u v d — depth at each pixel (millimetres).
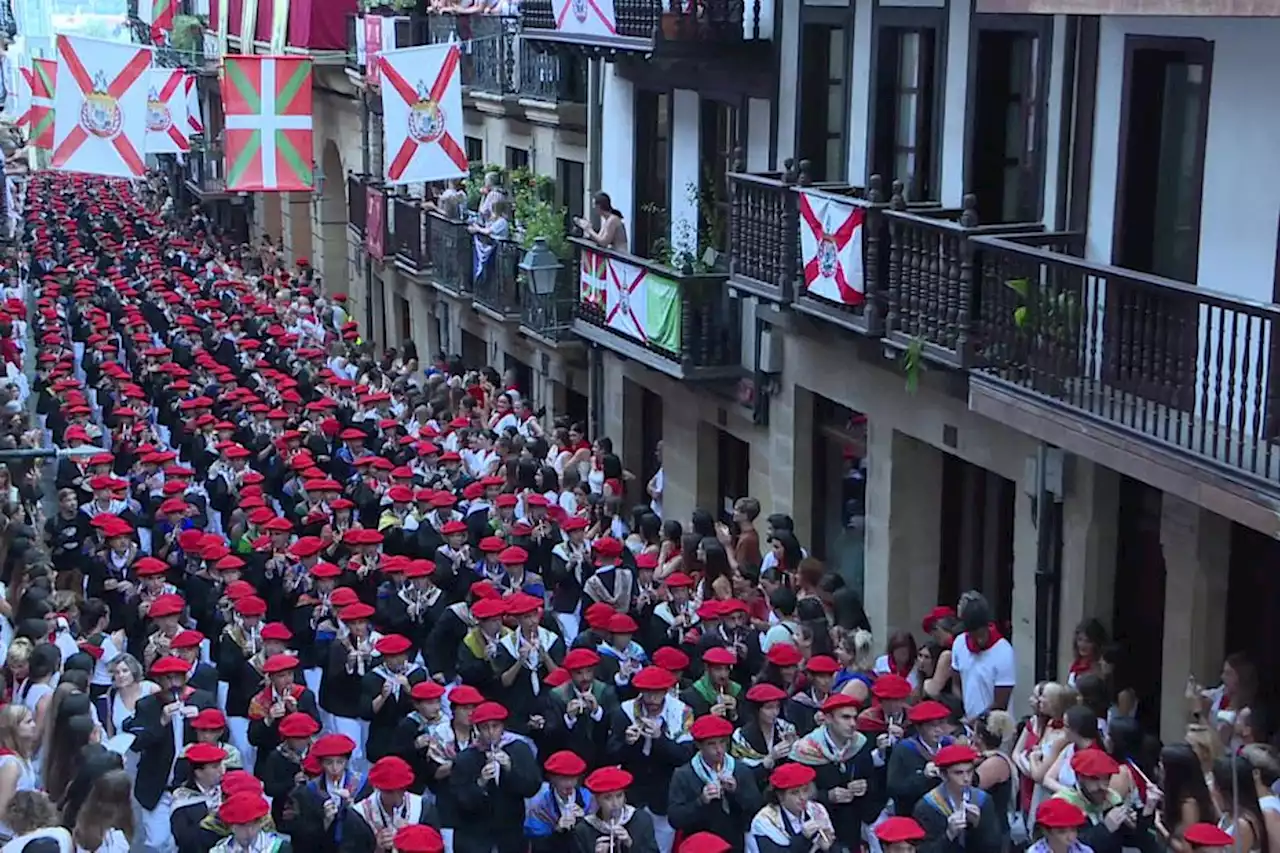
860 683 18969
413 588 24469
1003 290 21016
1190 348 18312
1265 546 19453
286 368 43219
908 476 26062
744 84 30188
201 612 26016
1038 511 22141
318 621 24047
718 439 33375
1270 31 18453
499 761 18938
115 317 52219
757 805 17812
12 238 72062
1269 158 18594
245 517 27969
